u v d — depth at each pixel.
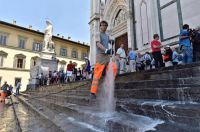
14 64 36.34
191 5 9.09
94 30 19.73
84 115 3.45
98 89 3.86
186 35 6.11
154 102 3.13
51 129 3.57
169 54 8.19
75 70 16.00
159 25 10.95
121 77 6.02
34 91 18.48
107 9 18.08
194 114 2.14
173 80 3.77
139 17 12.84
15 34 37.38
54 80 18.38
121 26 15.62
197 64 3.67
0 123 5.53
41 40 40.88
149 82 4.34
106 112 3.41
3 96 15.06
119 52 9.16
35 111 6.35
